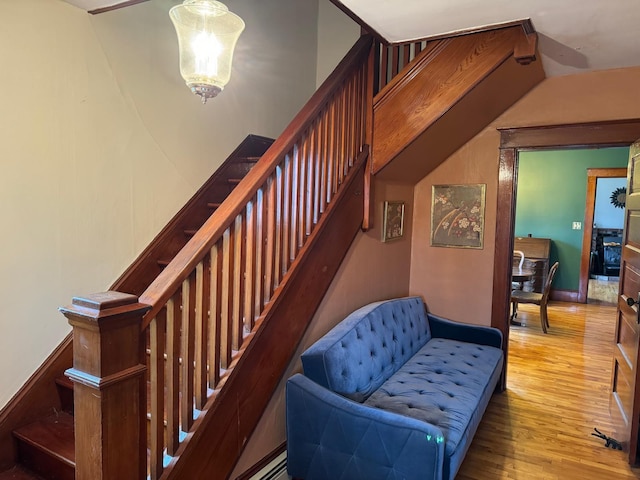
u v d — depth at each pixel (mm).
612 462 2611
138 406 1485
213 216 1843
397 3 2051
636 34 2369
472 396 2475
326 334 2568
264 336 2105
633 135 3014
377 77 3105
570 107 3189
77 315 1354
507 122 3432
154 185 2660
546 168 7207
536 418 3152
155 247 2654
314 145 2428
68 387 2146
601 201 9883
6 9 1941
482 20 2244
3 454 2006
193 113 2902
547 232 7285
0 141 1952
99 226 2367
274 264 2172
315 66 4191
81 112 2254
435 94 2756
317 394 2135
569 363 4285
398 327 3084
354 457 2018
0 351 2000
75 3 2150
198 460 1755
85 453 1420
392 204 3498
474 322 3723
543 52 2682
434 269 3885
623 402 2799
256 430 2158
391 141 2916
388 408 2285
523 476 2463
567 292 7164
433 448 1836
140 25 2533
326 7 4176
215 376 1844
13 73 1978
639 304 2508
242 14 3307
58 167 2170
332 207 2580
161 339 1582
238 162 3275
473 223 3676
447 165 3762
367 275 3199
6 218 1992
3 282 1999
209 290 1798
